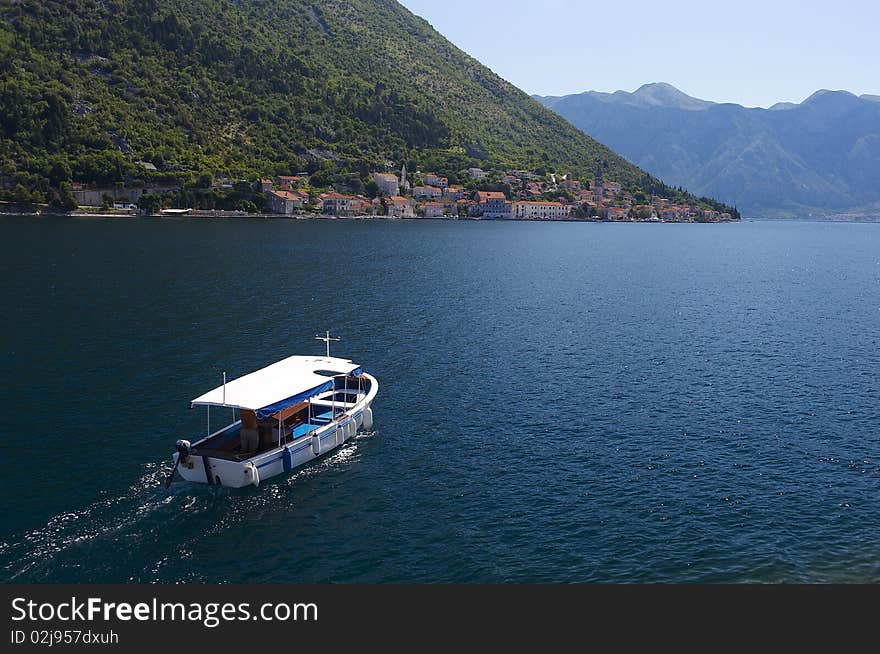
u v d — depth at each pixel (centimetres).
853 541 3584
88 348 6700
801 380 6462
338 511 3806
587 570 3312
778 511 3878
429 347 7394
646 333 8531
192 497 3903
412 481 4178
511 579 3244
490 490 4078
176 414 5075
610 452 4662
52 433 4662
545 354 7256
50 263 12219
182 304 9012
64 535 3497
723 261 19475
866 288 13750
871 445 4853
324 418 4747
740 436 4988
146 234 18900
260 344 7144
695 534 3622
